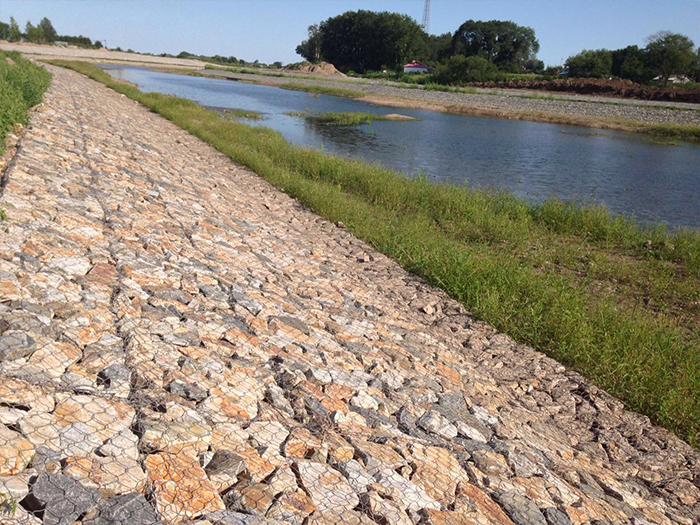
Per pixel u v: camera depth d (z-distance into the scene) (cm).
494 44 11319
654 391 591
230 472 312
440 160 2306
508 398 563
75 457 283
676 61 6806
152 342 423
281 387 436
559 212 1301
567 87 6231
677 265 1052
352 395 450
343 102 5059
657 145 3066
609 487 440
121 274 536
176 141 1850
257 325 537
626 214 1551
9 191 630
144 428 320
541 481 410
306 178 1561
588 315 752
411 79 8056
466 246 1048
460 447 430
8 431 282
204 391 383
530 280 847
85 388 344
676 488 467
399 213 1297
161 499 277
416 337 653
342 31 11675
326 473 338
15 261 472
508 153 2581
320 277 800
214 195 1117
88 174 864
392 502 332
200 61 13762
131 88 3325
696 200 1750
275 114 3709
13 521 236
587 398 592
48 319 401
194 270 624
